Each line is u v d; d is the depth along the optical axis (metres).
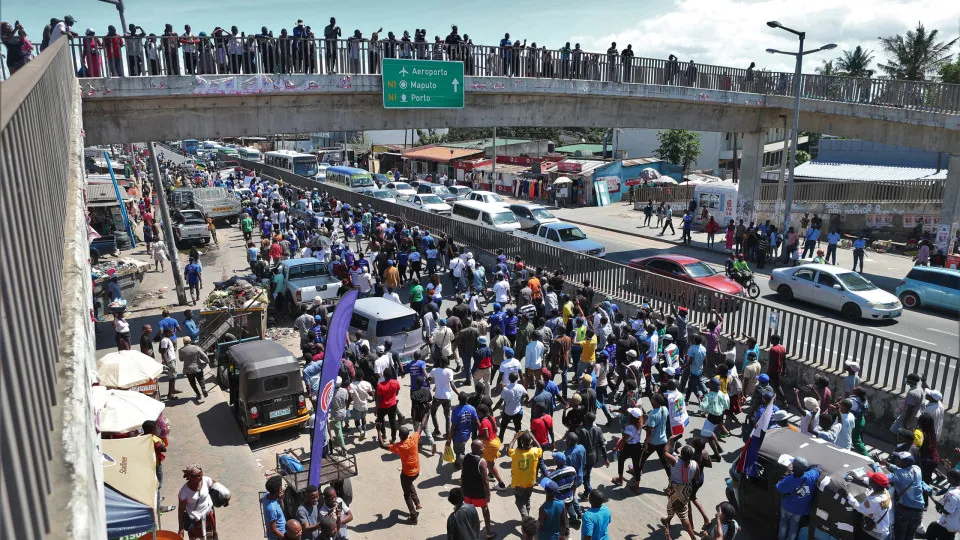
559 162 55.88
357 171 46.12
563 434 13.03
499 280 19.86
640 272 19.08
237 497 10.87
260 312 17.72
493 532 9.88
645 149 66.56
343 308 9.16
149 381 12.34
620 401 14.49
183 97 20.19
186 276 23.48
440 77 23.52
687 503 9.36
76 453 2.77
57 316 3.69
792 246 29.50
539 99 26.56
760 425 9.55
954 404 12.52
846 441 10.77
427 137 85.00
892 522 8.19
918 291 21.53
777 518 9.20
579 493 10.92
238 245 34.59
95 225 33.41
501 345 14.64
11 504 1.91
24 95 2.95
